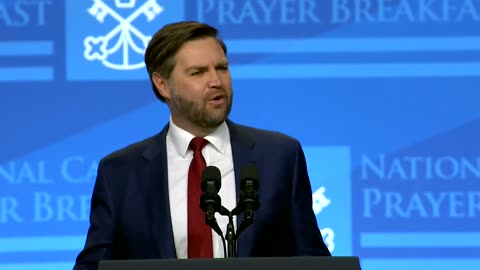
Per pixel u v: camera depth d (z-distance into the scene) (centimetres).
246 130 1152
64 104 1659
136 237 1095
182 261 830
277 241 1096
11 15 1656
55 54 1659
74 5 1661
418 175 1641
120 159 1134
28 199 1645
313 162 1648
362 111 1650
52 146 1655
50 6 1659
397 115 1648
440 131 1644
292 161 1127
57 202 1648
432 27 1647
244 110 1650
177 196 1103
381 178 1644
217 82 1084
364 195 1644
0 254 1634
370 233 1638
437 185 1638
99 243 1098
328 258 830
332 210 1642
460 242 1630
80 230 1645
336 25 1650
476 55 1644
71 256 1644
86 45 1659
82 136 1658
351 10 1650
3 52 1653
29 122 1653
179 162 1120
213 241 1081
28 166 1650
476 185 1636
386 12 1648
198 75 1089
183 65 1089
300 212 1110
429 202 1638
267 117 1650
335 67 1652
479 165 1638
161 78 1130
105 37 1661
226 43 1650
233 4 1653
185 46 1093
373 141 1650
